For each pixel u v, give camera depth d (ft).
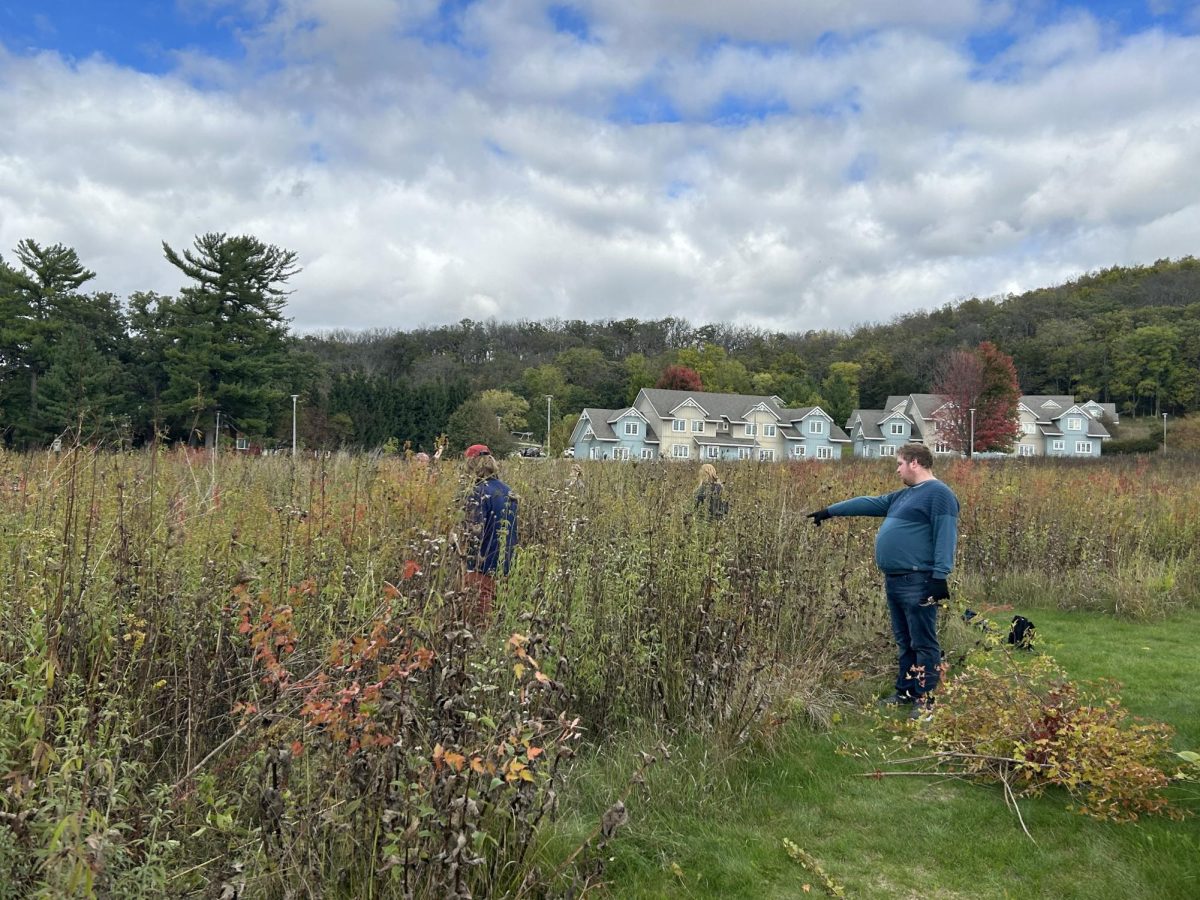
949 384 198.49
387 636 9.59
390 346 352.49
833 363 347.97
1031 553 31.55
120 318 142.41
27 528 10.81
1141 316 345.51
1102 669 20.81
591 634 14.94
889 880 11.14
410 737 9.43
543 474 27.25
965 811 12.98
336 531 13.97
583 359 339.36
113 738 8.65
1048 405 273.95
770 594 19.21
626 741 14.19
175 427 116.26
